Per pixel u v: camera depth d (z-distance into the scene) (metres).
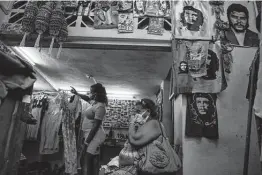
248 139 2.39
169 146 2.59
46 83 6.88
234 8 3.96
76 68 5.61
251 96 2.48
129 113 7.82
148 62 4.98
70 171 4.13
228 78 3.60
